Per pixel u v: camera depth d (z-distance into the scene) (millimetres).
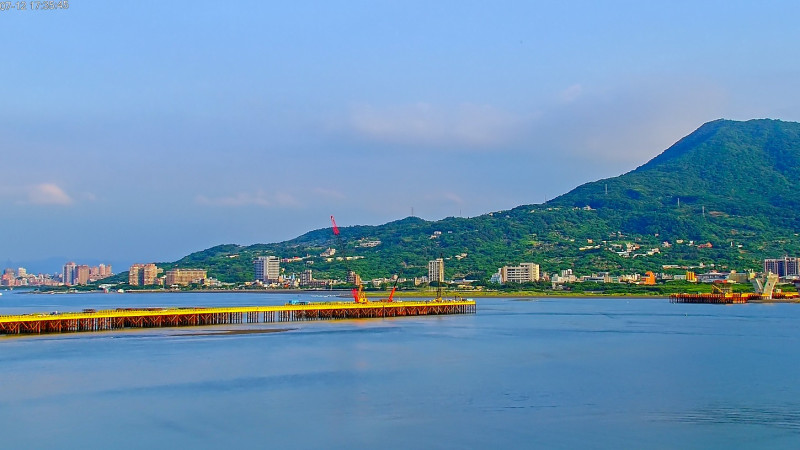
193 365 134500
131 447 83250
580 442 83812
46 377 121625
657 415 95250
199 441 85312
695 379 120250
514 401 103688
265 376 123375
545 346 166500
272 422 92812
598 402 102938
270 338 181625
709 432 87312
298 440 85375
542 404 101750
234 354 149500
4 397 106500
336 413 97125
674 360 142250
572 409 98750
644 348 162375
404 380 119812
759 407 99438
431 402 103250
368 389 112312
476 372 127688
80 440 85750
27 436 87188
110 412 97750
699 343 172750
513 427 89875
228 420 93812
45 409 99312
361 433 87938
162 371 127938
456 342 175625
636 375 124375
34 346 161500
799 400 103625
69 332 194625
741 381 118375
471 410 98562
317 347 162625
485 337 188625
